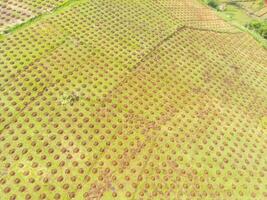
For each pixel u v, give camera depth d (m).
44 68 28.97
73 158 23.61
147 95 29.00
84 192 22.11
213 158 25.69
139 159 24.44
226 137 27.50
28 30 32.00
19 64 28.86
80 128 25.41
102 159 23.94
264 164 26.30
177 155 25.23
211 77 32.59
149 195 22.73
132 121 26.69
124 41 33.38
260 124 29.48
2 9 33.62
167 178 23.80
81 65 29.98
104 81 29.16
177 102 29.17
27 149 23.53
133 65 31.27
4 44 30.33
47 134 24.59
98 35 33.19
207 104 29.78
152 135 26.08
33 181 22.03
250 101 31.42
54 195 21.62
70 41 31.89
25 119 25.19
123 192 22.55
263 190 24.64
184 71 32.31
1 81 27.34
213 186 24.08
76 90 27.86
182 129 27.09
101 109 26.97
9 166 22.52
